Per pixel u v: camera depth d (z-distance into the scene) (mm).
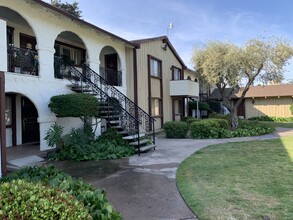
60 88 10094
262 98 26859
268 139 11797
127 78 14930
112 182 5805
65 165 7637
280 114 26094
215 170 6453
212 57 14711
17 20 10297
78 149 8453
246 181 5500
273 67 14023
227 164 7035
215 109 26828
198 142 11406
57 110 9031
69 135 8898
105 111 10391
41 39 9305
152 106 16891
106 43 13031
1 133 5395
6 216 2139
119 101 11922
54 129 8781
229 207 4188
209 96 28031
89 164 7676
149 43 16547
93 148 8820
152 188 5320
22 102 11094
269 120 25359
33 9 9008
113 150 8773
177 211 4156
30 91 8758
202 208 4191
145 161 7867
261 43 14047
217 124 13227
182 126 13258
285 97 25859
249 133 13344
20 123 10953
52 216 2236
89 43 11797
